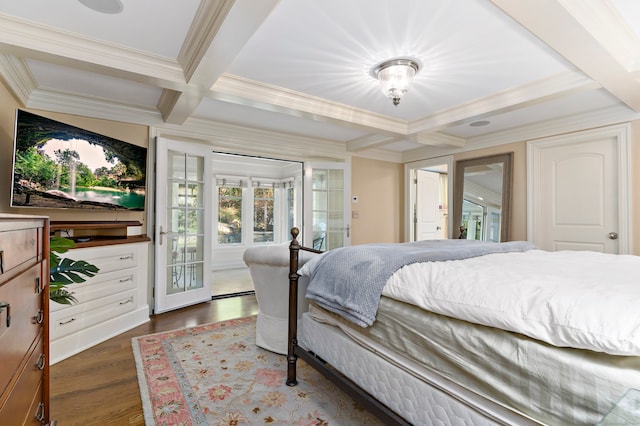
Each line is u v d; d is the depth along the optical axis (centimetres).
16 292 93
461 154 461
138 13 176
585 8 163
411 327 128
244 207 709
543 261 169
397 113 340
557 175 365
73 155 262
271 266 238
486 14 175
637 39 200
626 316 81
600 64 205
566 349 89
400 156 560
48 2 167
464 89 277
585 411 82
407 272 142
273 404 178
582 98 299
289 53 218
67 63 207
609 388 78
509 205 401
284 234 755
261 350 248
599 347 80
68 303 196
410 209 550
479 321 106
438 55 219
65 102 294
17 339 93
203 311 352
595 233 336
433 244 240
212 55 198
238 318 326
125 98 309
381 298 146
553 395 88
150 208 344
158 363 224
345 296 156
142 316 315
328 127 405
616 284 106
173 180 361
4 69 220
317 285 176
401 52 215
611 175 326
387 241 544
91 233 307
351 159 507
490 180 424
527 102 274
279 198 757
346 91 284
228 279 538
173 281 362
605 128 326
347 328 160
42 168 238
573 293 96
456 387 113
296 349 197
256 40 202
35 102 282
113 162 298
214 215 667
